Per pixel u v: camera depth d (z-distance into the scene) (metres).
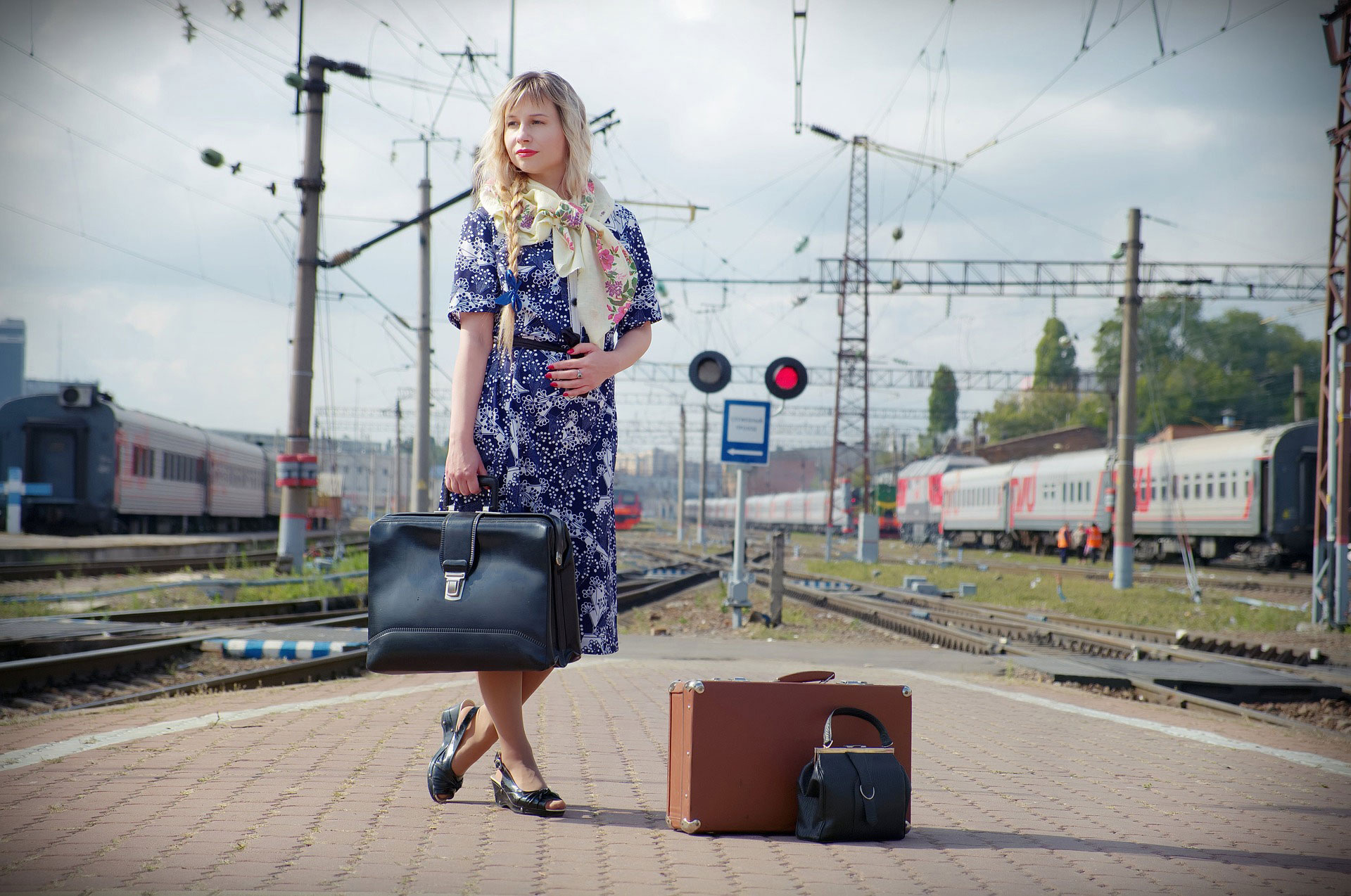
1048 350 95.88
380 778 4.09
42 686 8.34
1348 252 16.73
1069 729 6.43
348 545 30.08
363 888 2.64
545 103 3.28
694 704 3.33
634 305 3.42
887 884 2.85
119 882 2.66
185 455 39.19
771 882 2.82
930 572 31.61
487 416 3.22
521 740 3.53
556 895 2.62
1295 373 45.34
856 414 46.88
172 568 22.27
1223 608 19.80
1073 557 45.28
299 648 9.93
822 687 3.46
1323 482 16.92
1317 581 16.73
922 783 4.48
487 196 3.29
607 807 3.71
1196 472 36.94
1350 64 16.42
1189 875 3.10
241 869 2.79
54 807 3.52
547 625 2.88
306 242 17.89
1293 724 7.17
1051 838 3.53
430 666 2.89
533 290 3.24
